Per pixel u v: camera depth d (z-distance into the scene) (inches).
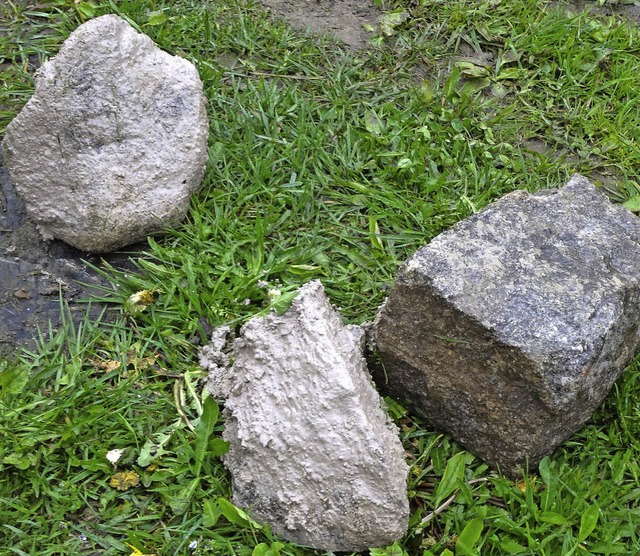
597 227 87.1
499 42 137.6
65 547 75.5
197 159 101.4
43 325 92.8
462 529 78.9
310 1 140.2
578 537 76.7
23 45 122.3
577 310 78.4
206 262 99.0
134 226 98.0
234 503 78.5
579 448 87.4
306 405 76.6
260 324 83.8
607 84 131.2
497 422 81.7
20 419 82.5
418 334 82.6
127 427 83.4
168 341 92.3
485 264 80.9
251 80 124.6
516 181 116.4
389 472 73.9
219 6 133.6
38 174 96.3
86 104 95.6
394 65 131.3
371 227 105.9
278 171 111.4
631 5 149.3
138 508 79.3
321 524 75.4
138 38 99.5
